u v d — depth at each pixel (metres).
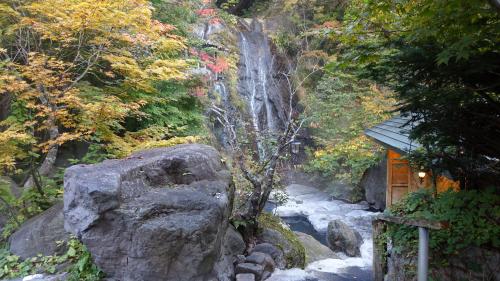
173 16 9.82
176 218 4.34
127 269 4.26
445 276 4.01
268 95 14.92
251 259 5.61
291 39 16.34
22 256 5.34
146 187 4.73
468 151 4.21
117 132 8.29
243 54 15.20
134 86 6.92
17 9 6.37
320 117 12.80
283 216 11.12
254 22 17.22
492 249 3.82
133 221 4.17
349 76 12.38
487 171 4.36
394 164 8.88
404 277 4.34
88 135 6.57
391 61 3.68
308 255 7.04
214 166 5.63
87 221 4.09
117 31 6.46
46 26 5.94
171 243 4.23
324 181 13.92
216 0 16.41
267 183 6.60
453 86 3.66
